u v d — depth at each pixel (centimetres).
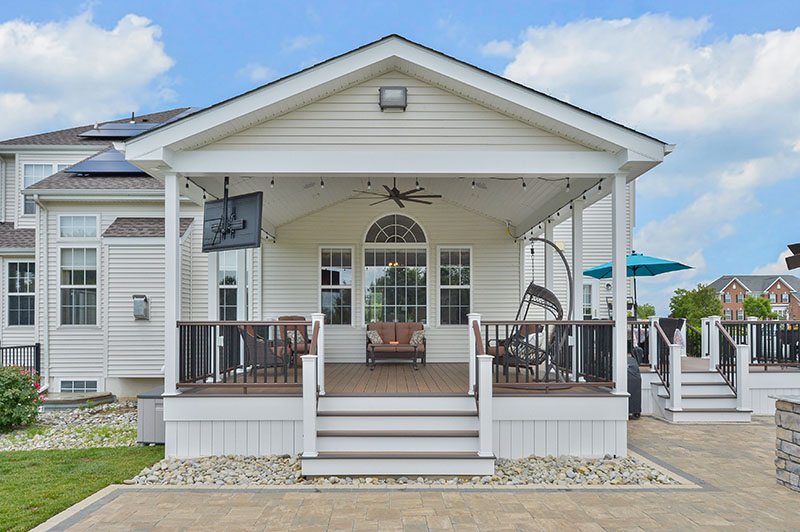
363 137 610
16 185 1283
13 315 1240
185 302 1064
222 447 601
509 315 1055
